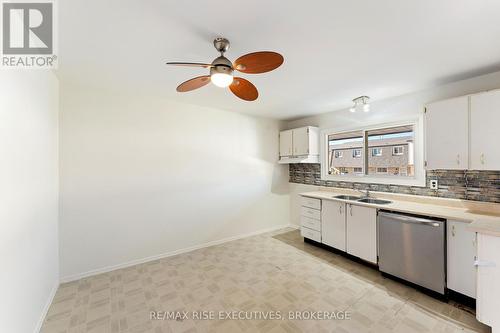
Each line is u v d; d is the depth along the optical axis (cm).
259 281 248
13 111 139
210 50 182
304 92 286
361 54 188
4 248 127
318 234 344
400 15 137
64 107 249
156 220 309
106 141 274
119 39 165
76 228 255
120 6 129
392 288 233
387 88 271
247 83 180
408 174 299
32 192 168
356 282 245
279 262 296
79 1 124
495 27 149
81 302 211
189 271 272
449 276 209
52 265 220
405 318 187
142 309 201
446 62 202
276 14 136
